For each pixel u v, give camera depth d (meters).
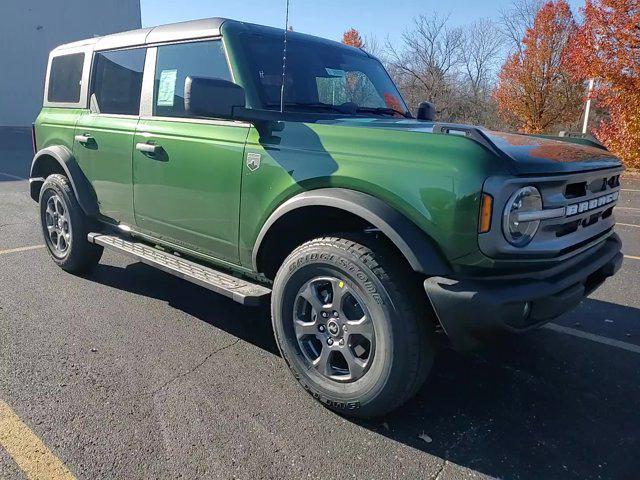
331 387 2.81
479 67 33.47
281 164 2.94
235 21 3.53
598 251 3.15
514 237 2.41
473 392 3.13
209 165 3.30
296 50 3.72
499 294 2.38
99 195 4.33
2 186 10.26
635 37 14.82
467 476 2.41
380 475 2.39
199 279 3.34
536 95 22.56
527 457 2.56
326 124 2.89
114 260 5.44
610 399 3.11
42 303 4.20
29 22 26.86
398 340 2.54
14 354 3.34
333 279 2.76
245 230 3.17
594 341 3.88
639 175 15.89
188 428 2.65
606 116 22.02
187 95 2.76
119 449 2.47
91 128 4.29
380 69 4.47
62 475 2.30
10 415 2.70
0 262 5.22
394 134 2.63
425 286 2.46
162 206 3.71
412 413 2.89
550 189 2.55
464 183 2.36
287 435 2.63
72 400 2.85
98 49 4.43
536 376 3.35
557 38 21.77
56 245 5.00
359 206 2.59
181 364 3.31
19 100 27.31
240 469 2.38
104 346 3.51
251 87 3.24
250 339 3.71
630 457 2.58
